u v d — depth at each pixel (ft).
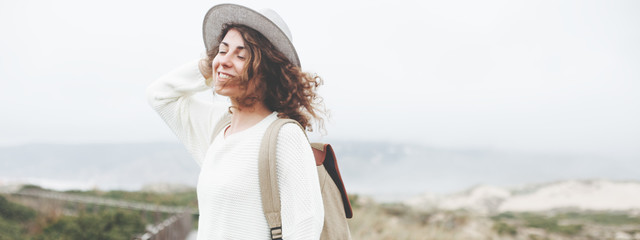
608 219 108.47
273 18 4.11
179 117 5.02
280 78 3.93
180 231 29.43
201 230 4.01
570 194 331.57
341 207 4.42
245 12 3.85
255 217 3.57
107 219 28.53
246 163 3.63
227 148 3.86
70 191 82.64
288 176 3.48
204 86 4.90
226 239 3.65
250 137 3.74
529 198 325.01
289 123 3.65
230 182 3.64
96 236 26.71
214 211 3.77
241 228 3.59
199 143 5.00
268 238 3.56
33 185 84.48
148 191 88.63
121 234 27.61
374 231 31.63
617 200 296.10
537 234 55.06
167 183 107.55
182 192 91.56
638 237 62.13
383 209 47.83
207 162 4.08
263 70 3.89
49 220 34.60
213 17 4.31
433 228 36.50
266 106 4.05
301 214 3.38
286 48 3.92
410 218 42.93
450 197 306.14
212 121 4.85
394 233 31.71
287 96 3.98
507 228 48.16
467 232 40.86
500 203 310.24
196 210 59.82
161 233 18.83
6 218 34.55
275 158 3.52
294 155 3.52
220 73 3.88
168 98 4.99
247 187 3.58
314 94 4.28
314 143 4.38
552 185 356.79
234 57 3.86
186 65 4.96
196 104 5.02
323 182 4.35
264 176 3.51
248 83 3.84
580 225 70.90
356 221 32.89
